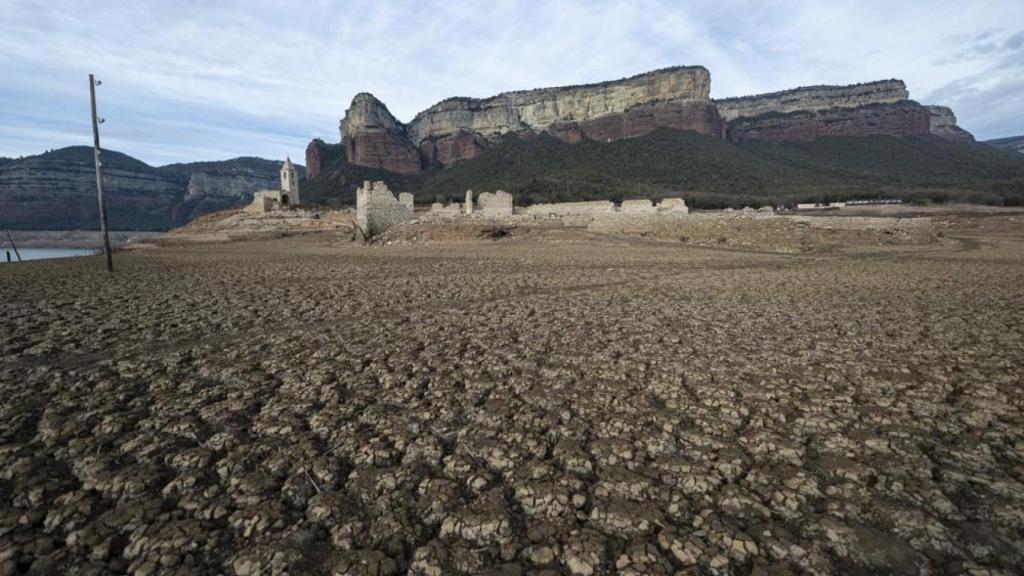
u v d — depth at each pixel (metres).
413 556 3.33
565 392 6.37
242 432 5.17
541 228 46.28
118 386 6.59
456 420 5.52
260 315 11.45
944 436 5.11
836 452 4.77
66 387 6.54
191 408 5.82
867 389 6.41
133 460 4.59
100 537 3.52
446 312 11.85
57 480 4.24
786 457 4.67
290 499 3.96
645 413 5.70
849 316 11.21
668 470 4.45
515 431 5.23
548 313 11.70
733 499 3.99
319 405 5.93
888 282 17.11
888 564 3.24
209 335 9.46
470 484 4.19
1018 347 8.34
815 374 7.01
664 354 8.07
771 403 5.98
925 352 8.10
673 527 3.63
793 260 25.44
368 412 5.69
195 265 24.77
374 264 24.33
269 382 6.74
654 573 3.15
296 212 72.31
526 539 3.53
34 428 5.29
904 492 4.07
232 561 3.24
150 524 3.65
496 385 6.63
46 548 3.40
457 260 26.11
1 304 12.79
